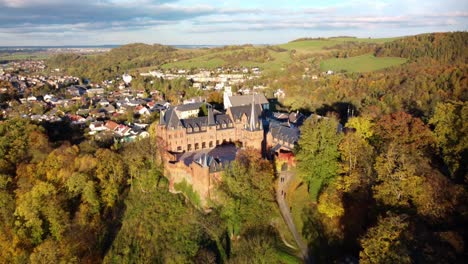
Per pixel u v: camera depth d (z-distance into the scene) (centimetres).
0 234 11819
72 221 11512
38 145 15650
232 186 9488
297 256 8300
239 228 9338
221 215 9844
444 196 7431
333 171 9506
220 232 9556
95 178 12694
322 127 9719
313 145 9662
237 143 14362
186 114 17388
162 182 12238
